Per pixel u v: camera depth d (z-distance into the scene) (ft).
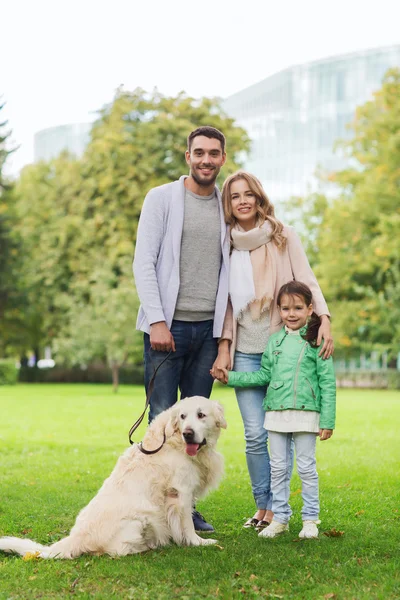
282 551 17.11
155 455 18.07
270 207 20.56
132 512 17.15
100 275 106.32
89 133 129.08
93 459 35.14
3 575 15.52
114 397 86.79
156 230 20.03
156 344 19.52
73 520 21.56
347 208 123.24
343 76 242.99
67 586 14.73
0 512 22.84
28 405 71.61
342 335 119.55
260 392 20.20
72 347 104.32
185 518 17.92
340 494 25.03
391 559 16.53
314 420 18.81
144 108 123.24
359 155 124.06
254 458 20.18
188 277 19.99
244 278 20.02
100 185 120.37
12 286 131.34
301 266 20.62
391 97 118.93
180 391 21.40
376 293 123.34
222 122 122.11
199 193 20.40
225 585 14.56
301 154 248.93
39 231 142.92
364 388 126.93
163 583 14.83
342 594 13.94
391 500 23.95
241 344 20.39
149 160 118.32
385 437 42.63
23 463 34.01
